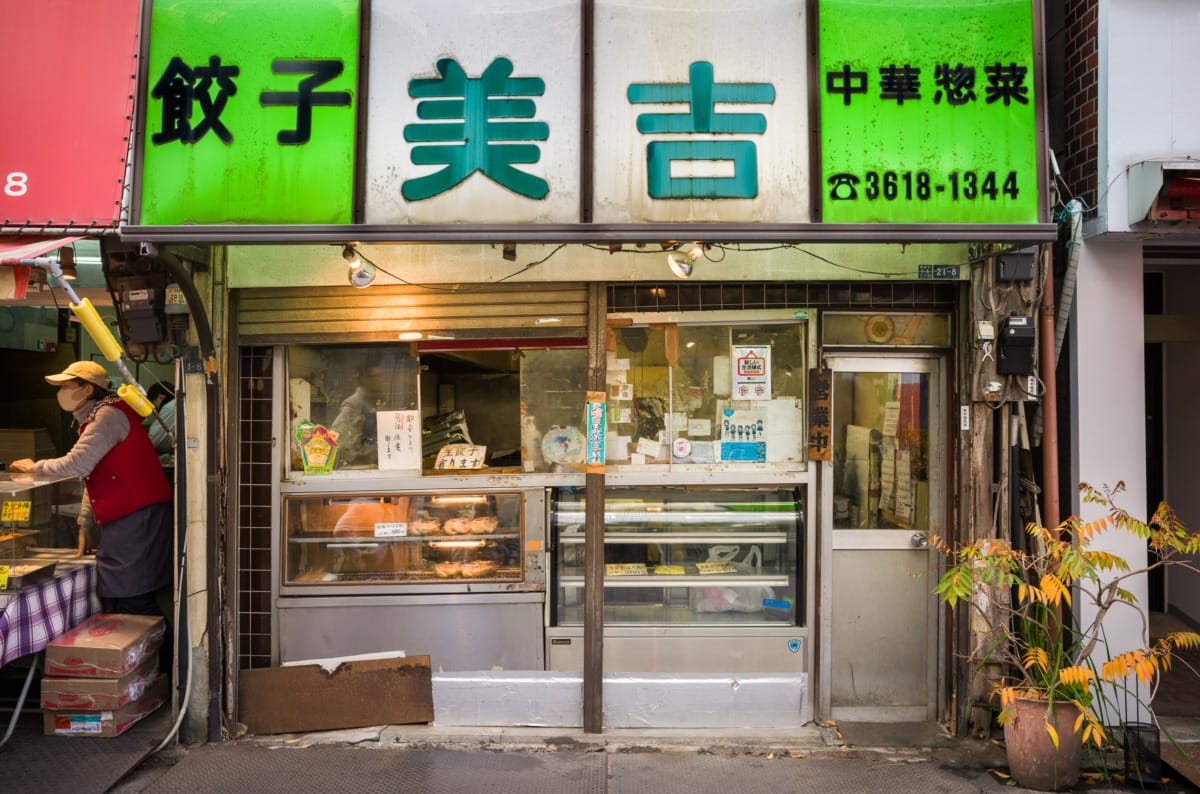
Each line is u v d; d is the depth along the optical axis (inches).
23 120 170.7
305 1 162.1
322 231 157.3
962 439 186.1
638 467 197.0
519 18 161.6
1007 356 177.0
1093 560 154.9
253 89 161.2
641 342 198.4
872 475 200.5
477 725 191.0
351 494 197.5
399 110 161.5
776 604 199.0
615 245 172.4
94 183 169.3
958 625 187.0
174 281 181.9
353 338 191.2
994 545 164.7
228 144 160.9
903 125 159.3
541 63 161.0
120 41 171.6
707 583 198.7
